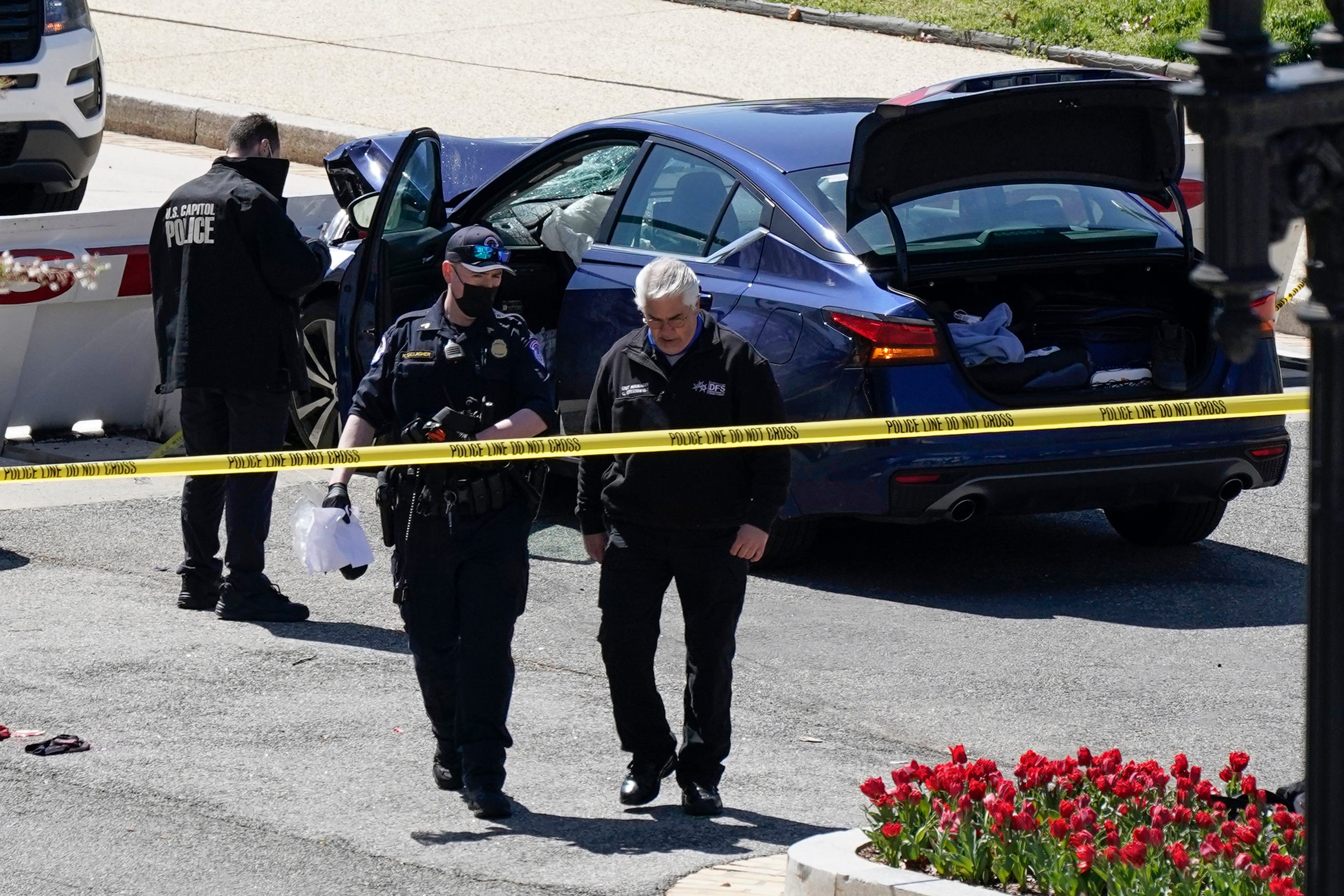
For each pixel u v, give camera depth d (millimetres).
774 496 19484
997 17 74375
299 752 21500
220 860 18203
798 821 19688
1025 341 28812
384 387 21062
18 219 33469
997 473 27266
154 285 27047
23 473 22141
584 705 23578
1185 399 28500
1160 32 70625
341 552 21406
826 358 27453
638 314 29906
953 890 15398
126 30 77750
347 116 63750
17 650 24906
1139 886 14953
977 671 25125
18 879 17641
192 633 25984
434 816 19672
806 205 28609
